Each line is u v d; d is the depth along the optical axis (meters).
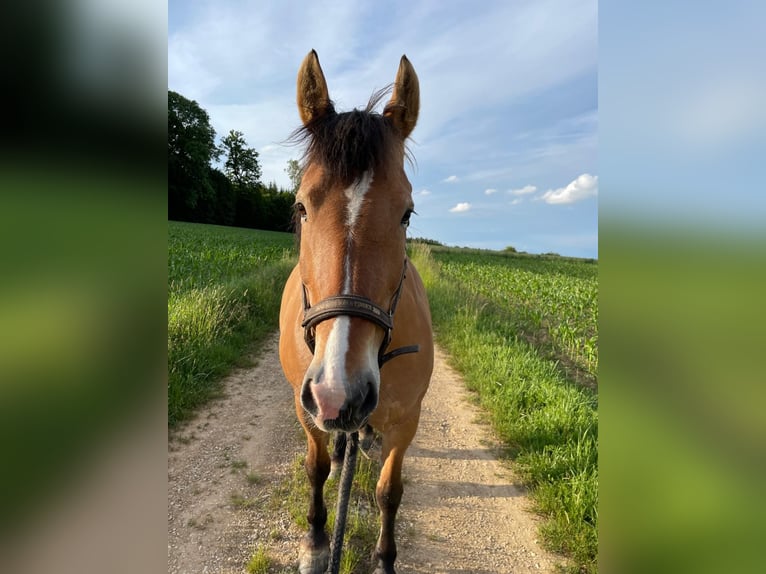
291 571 2.53
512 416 4.54
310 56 2.19
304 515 2.94
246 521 2.90
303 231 1.89
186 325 5.72
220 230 30.92
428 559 2.75
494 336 7.31
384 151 1.78
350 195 1.70
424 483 3.55
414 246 21.27
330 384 1.44
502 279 16.91
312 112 2.17
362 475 3.35
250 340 6.83
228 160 47.09
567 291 13.52
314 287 1.74
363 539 2.81
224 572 2.49
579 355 7.68
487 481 3.63
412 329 2.25
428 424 4.63
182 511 2.95
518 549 2.88
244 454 3.70
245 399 4.82
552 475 3.55
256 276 9.83
